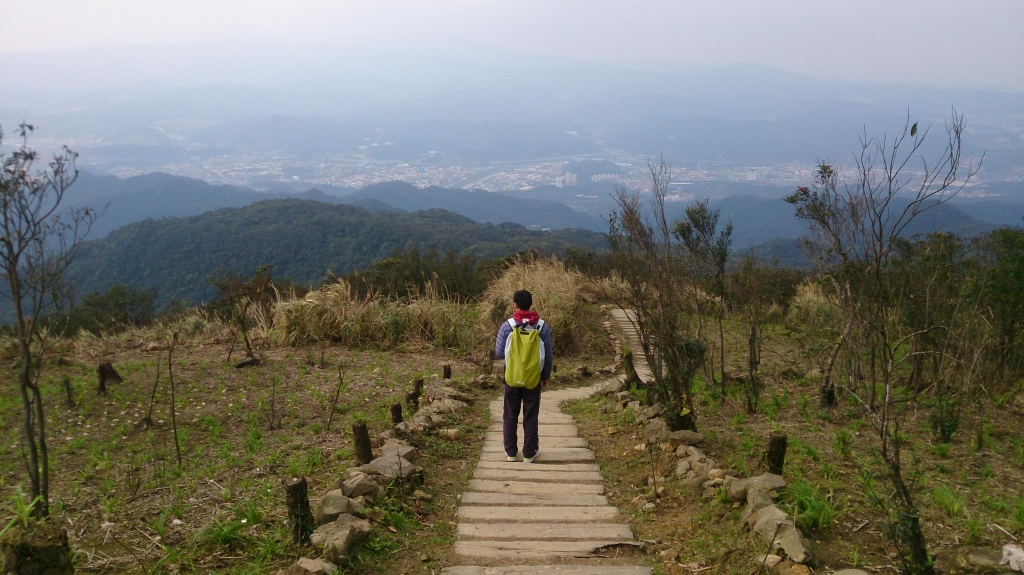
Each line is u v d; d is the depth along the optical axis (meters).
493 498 4.69
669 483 4.70
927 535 3.43
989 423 5.60
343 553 3.36
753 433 5.66
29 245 3.67
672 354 5.64
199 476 5.05
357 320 12.79
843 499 3.86
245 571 3.28
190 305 15.98
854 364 6.43
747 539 3.46
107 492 4.70
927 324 6.04
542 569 3.48
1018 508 3.61
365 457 4.96
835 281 5.91
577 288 17.23
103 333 12.92
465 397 8.27
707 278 7.30
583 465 5.55
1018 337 6.43
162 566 3.40
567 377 11.01
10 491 4.79
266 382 8.97
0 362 9.48
